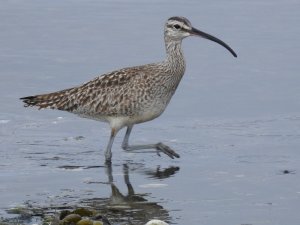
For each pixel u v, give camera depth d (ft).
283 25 102.73
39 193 58.18
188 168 64.08
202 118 77.25
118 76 68.18
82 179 61.57
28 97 69.97
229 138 71.41
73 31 101.35
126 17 105.81
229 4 110.83
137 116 67.92
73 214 51.90
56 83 86.33
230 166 64.08
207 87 84.84
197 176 61.87
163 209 54.85
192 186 59.47
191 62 91.71
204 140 71.10
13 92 83.97
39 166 64.69
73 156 67.46
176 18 68.18
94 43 97.50
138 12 107.76
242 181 60.34
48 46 96.84
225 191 58.23
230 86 85.15
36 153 67.92
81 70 89.66
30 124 75.77
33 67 90.53
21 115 78.02
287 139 70.59
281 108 79.25
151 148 66.90
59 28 102.47
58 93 69.82
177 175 62.34
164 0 112.47
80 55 93.97
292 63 91.15
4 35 100.22
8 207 55.16
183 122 76.28
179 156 66.23
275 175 61.57
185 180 60.95
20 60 92.53
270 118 76.59
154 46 96.12
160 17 105.40
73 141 71.41
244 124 75.15
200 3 111.04
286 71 88.94
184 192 58.18
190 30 68.49
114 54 93.97
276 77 87.35
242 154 67.00
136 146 67.31
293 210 54.29
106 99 67.82
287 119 76.13
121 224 51.90
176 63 68.08
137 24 103.14
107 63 91.35
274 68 89.86
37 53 94.68
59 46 96.84
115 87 67.82
